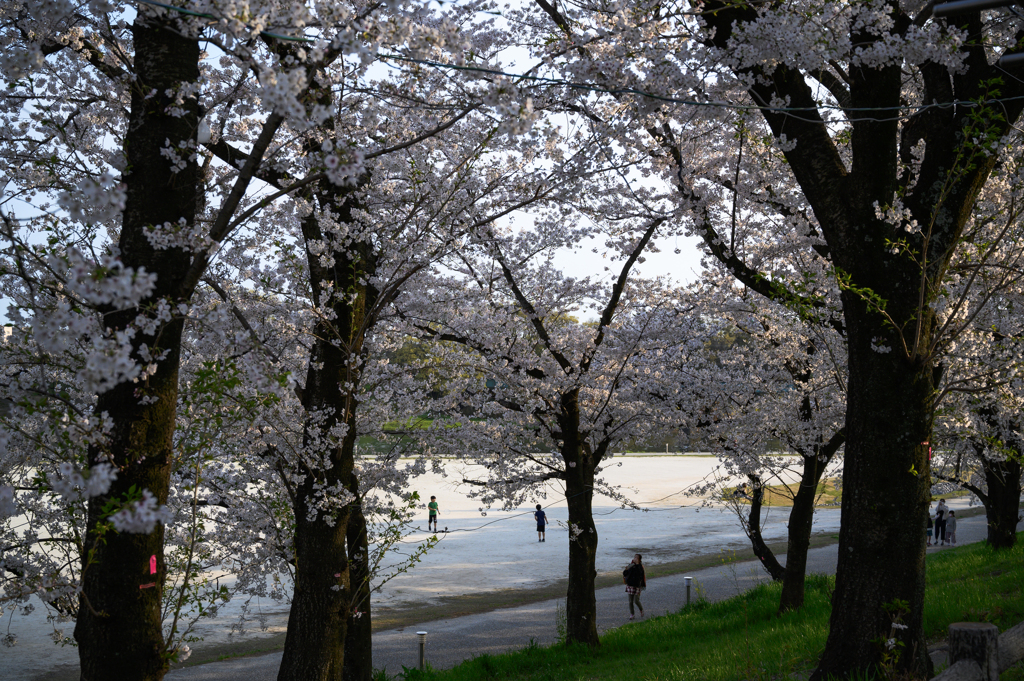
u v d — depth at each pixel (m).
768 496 41.28
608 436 14.82
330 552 7.63
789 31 5.94
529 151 9.45
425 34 4.24
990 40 8.45
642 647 13.01
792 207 9.42
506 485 14.74
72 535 7.11
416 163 9.62
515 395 13.38
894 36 5.98
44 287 4.64
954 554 20.55
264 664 13.98
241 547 9.95
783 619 12.67
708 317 14.20
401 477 11.49
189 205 5.05
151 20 4.93
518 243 12.51
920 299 6.28
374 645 15.70
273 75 3.53
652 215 11.50
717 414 14.73
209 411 6.39
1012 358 8.88
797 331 12.88
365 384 11.41
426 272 10.98
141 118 4.98
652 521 35.53
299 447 7.77
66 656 14.06
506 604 19.67
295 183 4.93
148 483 4.67
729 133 9.85
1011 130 8.25
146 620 4.73
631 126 8.57
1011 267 7.44
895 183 6.75
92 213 4.53
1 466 6.93
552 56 6.76
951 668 4.69
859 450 6.84
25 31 5.81
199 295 7.19
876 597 6.59
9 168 6.75
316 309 7.37
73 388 7.54
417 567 24.48
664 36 6.77
